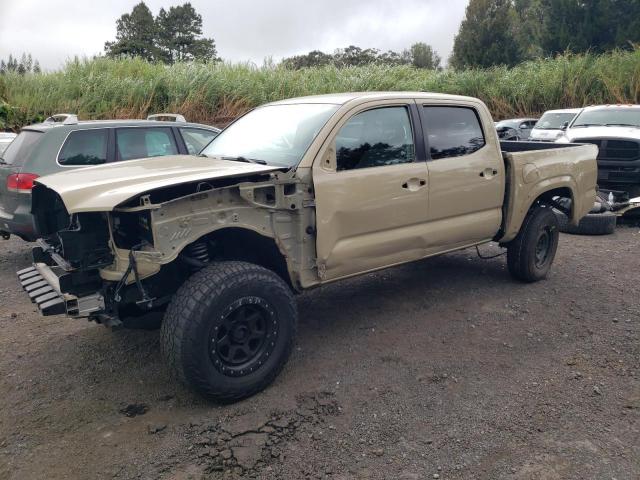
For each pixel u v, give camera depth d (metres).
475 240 5.18
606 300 5.29
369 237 4.29
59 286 3.41
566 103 20.12
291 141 4.15
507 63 42.06
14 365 4.15
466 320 4.85
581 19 37.31
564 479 2.83
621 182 10.20
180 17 53.84
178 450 3.11
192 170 3.70
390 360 4.13
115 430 3.31
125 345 4.46
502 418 3.37
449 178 4.70
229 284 3.37
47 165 6.30
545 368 3.98
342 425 3.32
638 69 19.03
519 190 5.29
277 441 3.17
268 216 3.72
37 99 14.80
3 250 7.52
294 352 4.28
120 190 3.29
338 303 5.30
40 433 3.30
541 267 5.82
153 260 3.26
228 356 3.49
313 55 50.41
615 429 3.24
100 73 16.36
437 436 3.20
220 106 16.94
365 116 4.30
